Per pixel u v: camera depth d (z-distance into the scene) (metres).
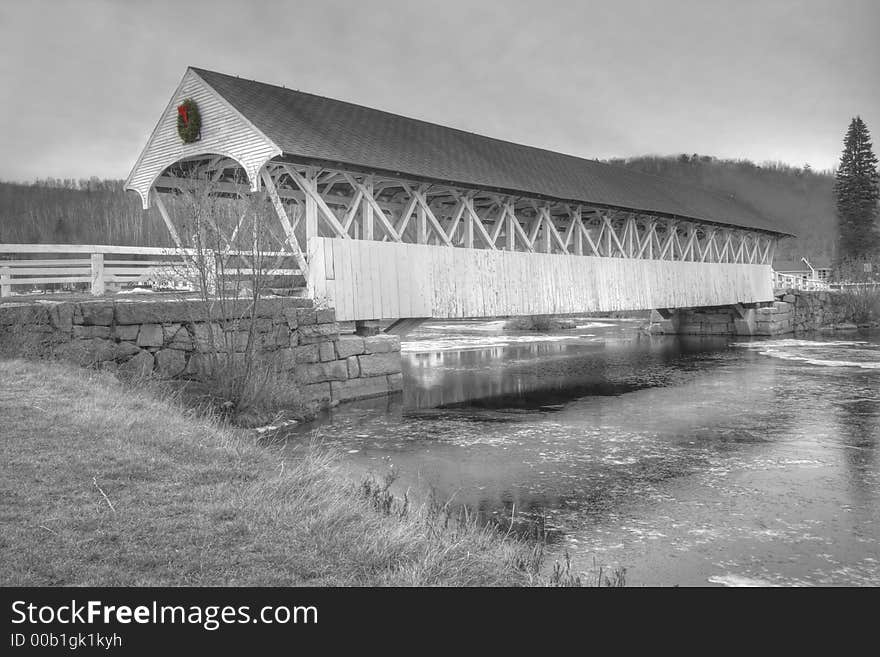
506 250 18.42
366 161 14.02
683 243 33.25
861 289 40.50
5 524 4.47
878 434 11.10
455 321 47.75
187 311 11.05
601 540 6.34
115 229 68.00
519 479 8.45
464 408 13.61
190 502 5.18
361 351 14.33
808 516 7.06
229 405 10.95
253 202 12.65
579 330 38.94
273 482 5.98
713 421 12.29
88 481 5.39
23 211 82.06
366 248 14.45
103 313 10.17
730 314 32.81
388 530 5.11
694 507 7.35
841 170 58.31
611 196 21.97
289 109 14.90
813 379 17.67
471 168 17.42
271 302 12.30
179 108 14.09
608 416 12.82
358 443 10.44
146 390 9.58
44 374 8.73
